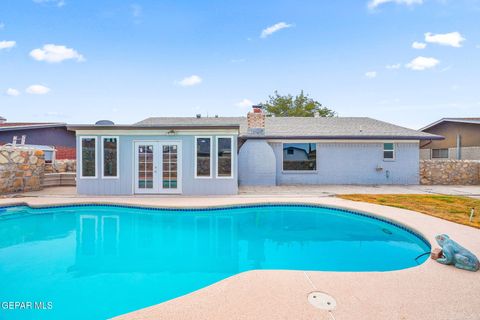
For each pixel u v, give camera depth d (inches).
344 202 371.9
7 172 430.6
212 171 442.0
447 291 138.3
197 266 214.1
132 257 231.3
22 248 245.1
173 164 443.8
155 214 352.2
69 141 900.6
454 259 169.3
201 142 442.3
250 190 499.5
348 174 602.9
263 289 139.6
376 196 425.7
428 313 118.9
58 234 285.1
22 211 352.2
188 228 309.7
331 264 216.2
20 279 184.9
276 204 377.1
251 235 291.0
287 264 217.0
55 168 602.9
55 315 142.4
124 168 440.5
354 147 603.2
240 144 631.8
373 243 265.9
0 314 141.9
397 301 128.5
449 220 279.4
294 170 601.3
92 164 437.7
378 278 153.5
